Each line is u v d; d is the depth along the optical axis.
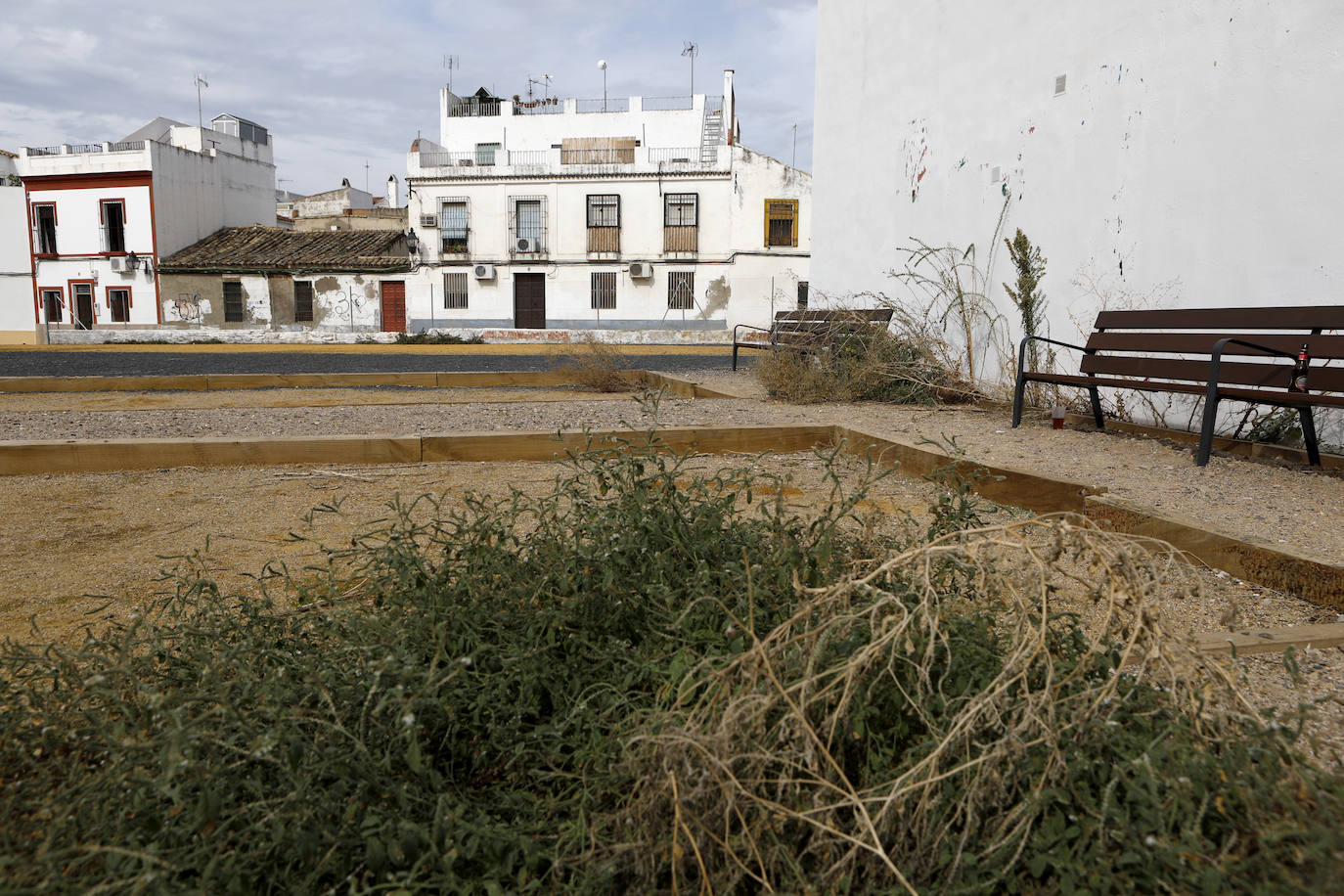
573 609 1.84
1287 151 4.94
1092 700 1.47
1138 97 6.02
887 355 7.88
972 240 8.01
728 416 6.57
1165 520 3.20
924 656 1.48
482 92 32.59
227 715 1.42
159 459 4.96
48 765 1.58
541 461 5.20
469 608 1.87
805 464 4.96
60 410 7.61
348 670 1.69
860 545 2.09
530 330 29.31
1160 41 5.81
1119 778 1.33
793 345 8.73
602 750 1.54
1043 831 1.31
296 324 30.59
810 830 1.34
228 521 3.73
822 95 11.06
